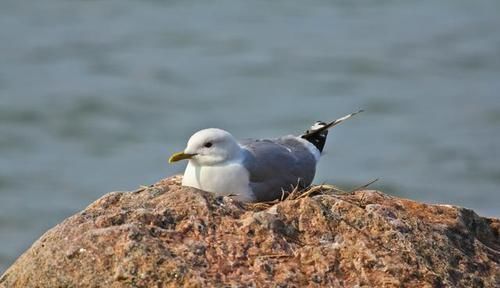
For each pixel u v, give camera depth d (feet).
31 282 23.89
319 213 25.26
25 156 73.51
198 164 27.99
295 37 109.19
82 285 23.30
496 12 118.52
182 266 23.22
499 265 25.77
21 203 63.98
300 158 29.58
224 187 27.73
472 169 69.36
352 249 24.56
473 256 25.85
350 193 28.04
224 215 25.07
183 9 120.37
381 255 24.52
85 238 23.81
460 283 24.70
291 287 23.50
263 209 26.13
